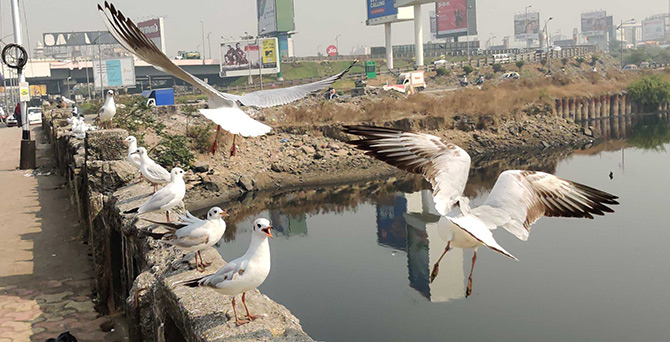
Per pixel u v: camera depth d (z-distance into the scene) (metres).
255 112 42.38
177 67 4.79
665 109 67.50
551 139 47.84
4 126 51.47
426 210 28.61
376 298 17.19
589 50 125.44
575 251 21.50
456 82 92.94
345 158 36.69
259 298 6.23
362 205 29.88
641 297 17.03
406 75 72.69
